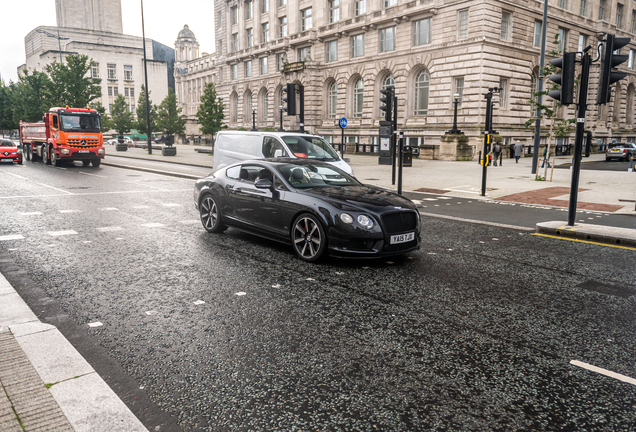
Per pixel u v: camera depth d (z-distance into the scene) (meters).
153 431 2.72
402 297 5.09
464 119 36.59
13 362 3.41
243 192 7.64
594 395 3.17
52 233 8.25
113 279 5.67
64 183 16.17
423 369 3.49
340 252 6.18
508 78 37.62
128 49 100.62
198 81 82.62
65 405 2.87
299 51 53.22
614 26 47.84
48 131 24.20
